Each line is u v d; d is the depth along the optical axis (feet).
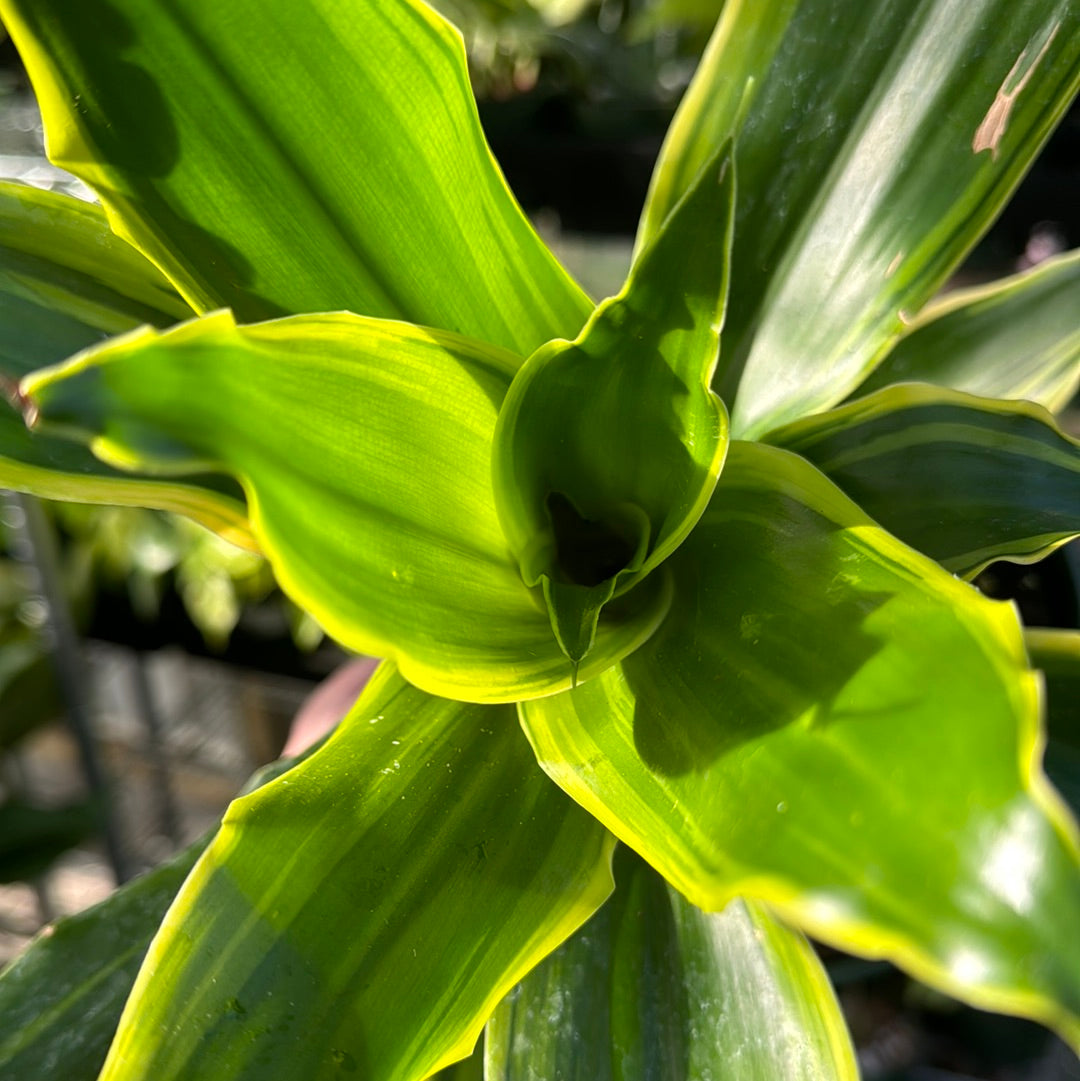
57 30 0.67
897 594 0.57
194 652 1.97
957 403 0.84
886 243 0.85
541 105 2.02
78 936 0.84
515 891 0.69
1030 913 0.41
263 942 0.66
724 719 0.58
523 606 0.68
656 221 0.90
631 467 0.72
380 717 0.76
